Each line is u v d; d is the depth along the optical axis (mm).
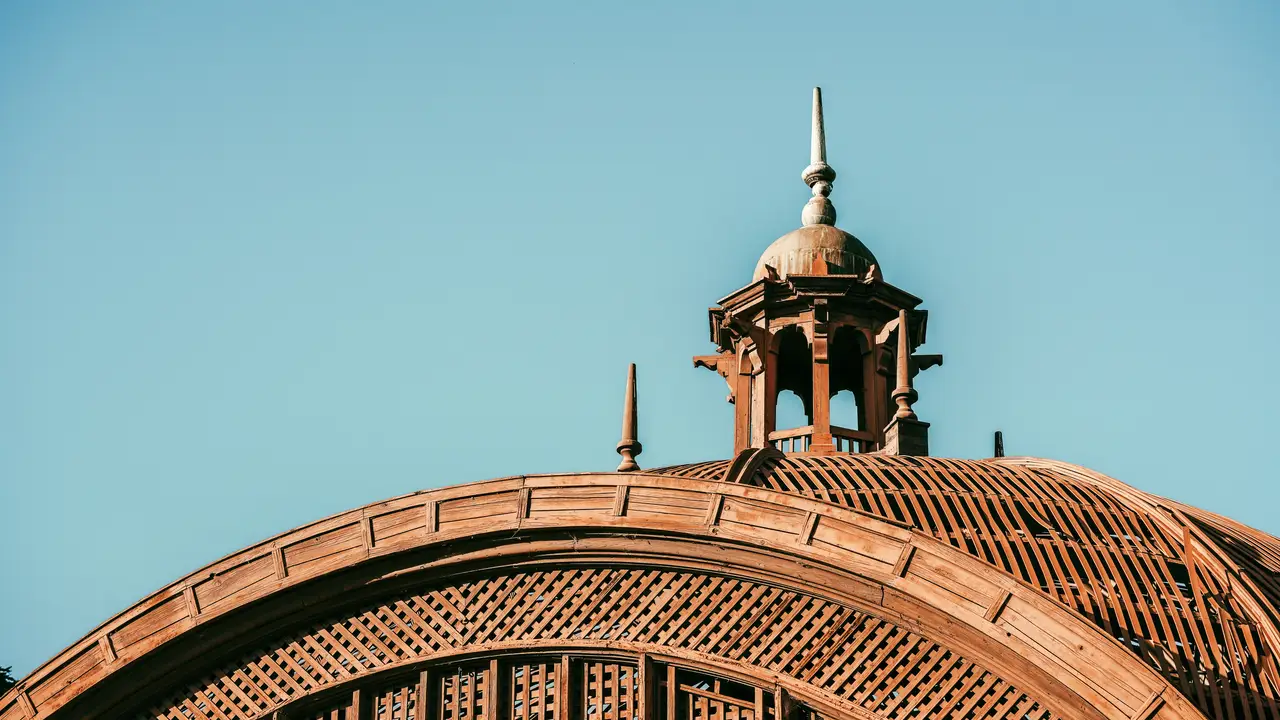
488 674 37375
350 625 38656
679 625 36656
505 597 37875
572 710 36750
